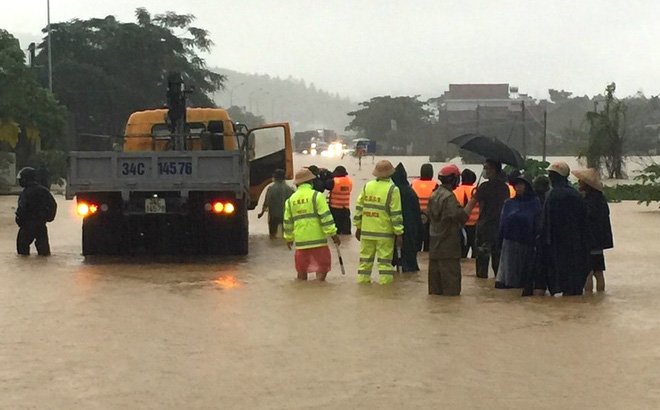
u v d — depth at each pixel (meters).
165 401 8.70
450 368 9.95
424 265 19.16
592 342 11.29
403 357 10.45
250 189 25.91
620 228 29.64
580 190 15.84
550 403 8.61
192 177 19.44
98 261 19.67
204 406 8.54
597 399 8.73
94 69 92.50
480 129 118.00
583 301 14.55
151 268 18.50
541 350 10.82
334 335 11.69
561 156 112.94
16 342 11.33
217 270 18.22
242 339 11.44
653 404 8.57
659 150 111.69
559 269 15.01
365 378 9.52
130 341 11.36
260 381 9.41
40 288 15.79
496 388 9.12
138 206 19.62
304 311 13.45
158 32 101.19
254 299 14.55
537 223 15.62
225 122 23.12
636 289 16.05
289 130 26.02
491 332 11.92
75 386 9.25
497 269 17.38
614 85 65.56
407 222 17.77
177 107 21.78
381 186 16.23
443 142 150.62
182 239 20.23
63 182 58.00
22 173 20.75
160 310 13.55
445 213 14.87
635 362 10.21
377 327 12.23
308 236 16.56
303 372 9.77
